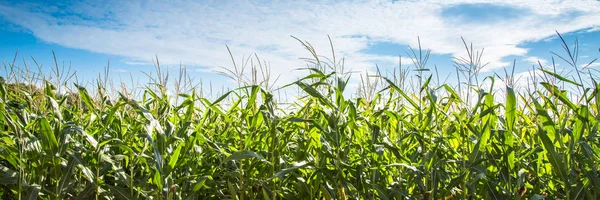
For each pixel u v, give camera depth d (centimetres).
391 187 358
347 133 368
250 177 370
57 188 315
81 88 355
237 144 387
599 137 382
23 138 315
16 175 311
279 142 356
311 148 371
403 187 373
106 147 355
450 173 365
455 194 360
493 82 335
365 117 368
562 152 317
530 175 399
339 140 339
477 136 332
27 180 325
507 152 335
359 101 386
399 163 340
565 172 306
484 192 357
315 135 344
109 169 368
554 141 327
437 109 353
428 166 340
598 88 312
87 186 343
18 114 344
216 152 373
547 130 324
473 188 337
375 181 347
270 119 339
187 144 332
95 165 351
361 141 360
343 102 340
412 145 376
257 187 368
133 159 350
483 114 322
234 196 353
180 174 385
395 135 384
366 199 360
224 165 409
